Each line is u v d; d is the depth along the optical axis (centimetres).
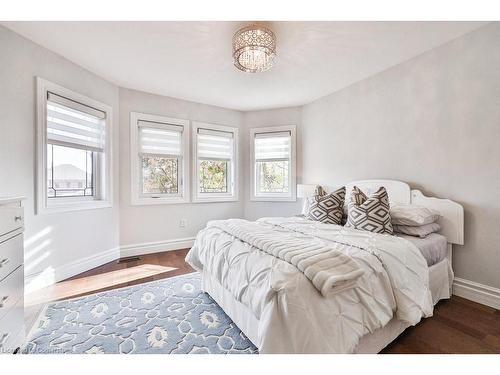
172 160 374
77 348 148
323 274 114
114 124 319
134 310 193
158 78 299
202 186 399
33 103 225
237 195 423
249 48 193
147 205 350
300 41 218
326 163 352
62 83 250
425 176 237
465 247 211
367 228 206
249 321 146
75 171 281
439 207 220
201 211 394
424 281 160
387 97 271
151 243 354
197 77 295
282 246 143
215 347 149
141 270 282
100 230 300
